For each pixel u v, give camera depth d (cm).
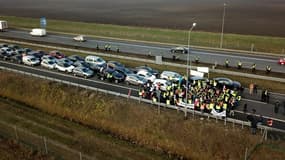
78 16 12512
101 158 3266
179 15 12144
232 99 4100
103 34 8969
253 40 8012
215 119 3647
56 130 3859
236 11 12394
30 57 6038
